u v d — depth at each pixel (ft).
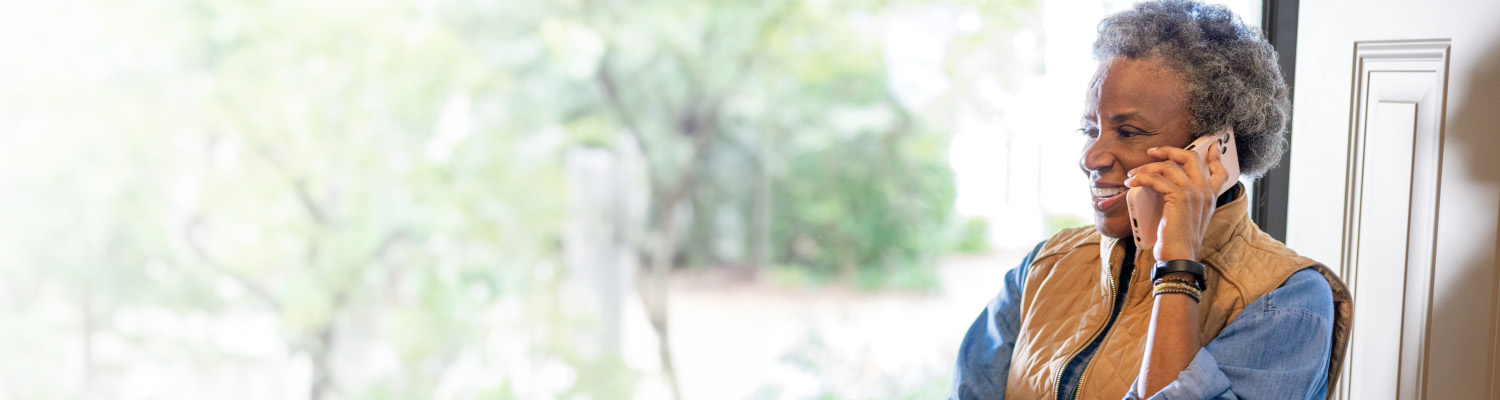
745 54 25.84
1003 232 25.72
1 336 18.94
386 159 21.97
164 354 19.93
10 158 18.54
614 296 23.54
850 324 23.89
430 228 22.45
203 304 20.36
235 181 20.43
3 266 18.86
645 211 25.71
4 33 18.19
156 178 19.76
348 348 21.62
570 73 24.44
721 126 28.22
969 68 25.08
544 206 23.25
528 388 21.54
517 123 24.38
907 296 26.61
